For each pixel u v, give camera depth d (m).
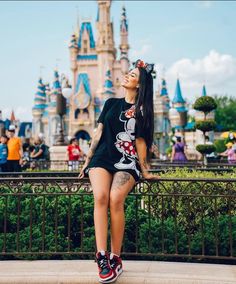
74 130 100.88
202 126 24.94
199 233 6.02
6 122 69.56
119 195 4.57
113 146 4.78
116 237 4.64
